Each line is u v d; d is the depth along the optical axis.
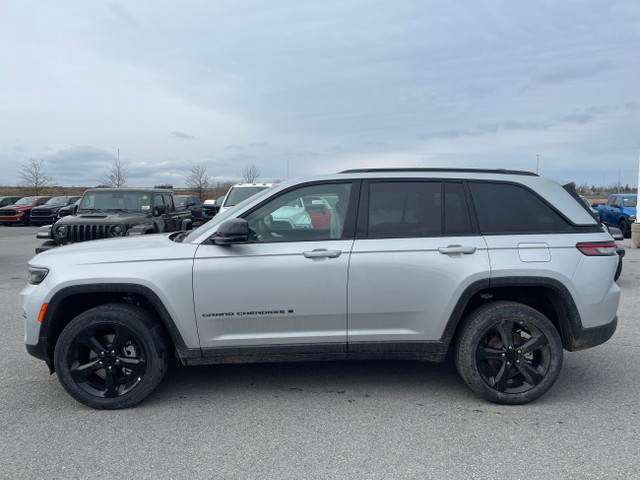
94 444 3.32
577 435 3.41
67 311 4.00
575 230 4.00
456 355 3.98
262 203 3.99
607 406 3.89
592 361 4.93
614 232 6.79
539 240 3.92
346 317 3.88
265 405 3.94
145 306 4.09
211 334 3.87
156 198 11.45
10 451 3.23
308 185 4.04
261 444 3.31
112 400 3.84
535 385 3.88
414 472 2.95
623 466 3.01
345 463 3.06
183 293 3.80
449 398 4.06
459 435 3.41
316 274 3.83
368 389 4.26
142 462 3.09
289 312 3.85
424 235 3.93
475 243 3.88
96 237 9.80
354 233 3.92
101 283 3.78
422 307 3.87
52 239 9.91
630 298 7.82
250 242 3.89
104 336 3.91
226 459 3.12
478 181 4.07
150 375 3.86
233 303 3.82
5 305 7.47
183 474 2.95
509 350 3.87
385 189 4.02
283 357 3.94
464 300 3.85
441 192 4.02
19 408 3.90
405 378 4.51
